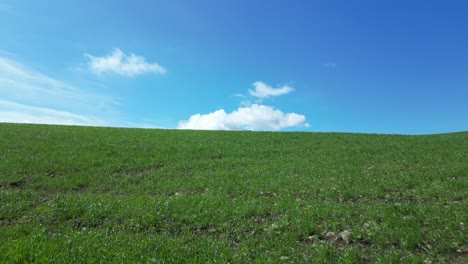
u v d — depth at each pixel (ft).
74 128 141.69
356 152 89.92
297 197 48.16
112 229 36.27
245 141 116.06
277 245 30.19
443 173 56.80
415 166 66.80
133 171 73.46
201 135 131.44
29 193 52.70
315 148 100.78
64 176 65.31
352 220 34.63
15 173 65.41
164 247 29.55
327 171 64.80
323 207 39.83
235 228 35.45
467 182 48.85
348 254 26.48
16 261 26.17
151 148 98.17
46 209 42.45
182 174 69.00
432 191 45.09
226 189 53.98
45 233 34.42
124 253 27.89
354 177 57.67
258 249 29.27
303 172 65.72
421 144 103.71
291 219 36.70
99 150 91.66
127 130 144.77
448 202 40.52
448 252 26.35
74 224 38.88
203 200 45.44
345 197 46.78
